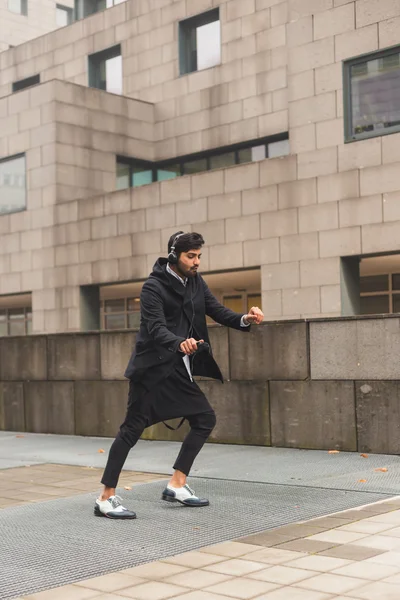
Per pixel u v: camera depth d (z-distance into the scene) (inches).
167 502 218.5
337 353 320.8
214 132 928.3
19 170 949.8
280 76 868.0
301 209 711.7
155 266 202.8
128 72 1029.8
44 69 1149.7
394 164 655.1
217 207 771.4
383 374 307.1
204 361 203.6
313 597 130.4
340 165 688.4
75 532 185.8
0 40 1550.2
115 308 1023.6
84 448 362.3
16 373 449.7
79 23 1099.3
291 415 334.0
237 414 351.3
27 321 1099.9
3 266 968.3
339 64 692.1
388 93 662.5
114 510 199.8
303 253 708.7
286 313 717.9
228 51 919.0
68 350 422.3
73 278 892.6
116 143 953.5
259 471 272.2
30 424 442.0
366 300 813.2
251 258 744.3
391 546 161.6
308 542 167.8
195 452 213.0
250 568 149.7
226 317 205.3
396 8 656.4
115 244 854.5
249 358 348.2
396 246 650.8
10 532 188.4
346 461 289.9
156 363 197.9
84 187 925.2
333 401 321.4
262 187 738.2
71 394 421.1
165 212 812.6
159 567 153.3
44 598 136.8
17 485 262.2
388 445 305.1
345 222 682.8
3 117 963.3
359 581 138.2
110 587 141.7
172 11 978.7
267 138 885.8
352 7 684.7
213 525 188.1
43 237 923.4
